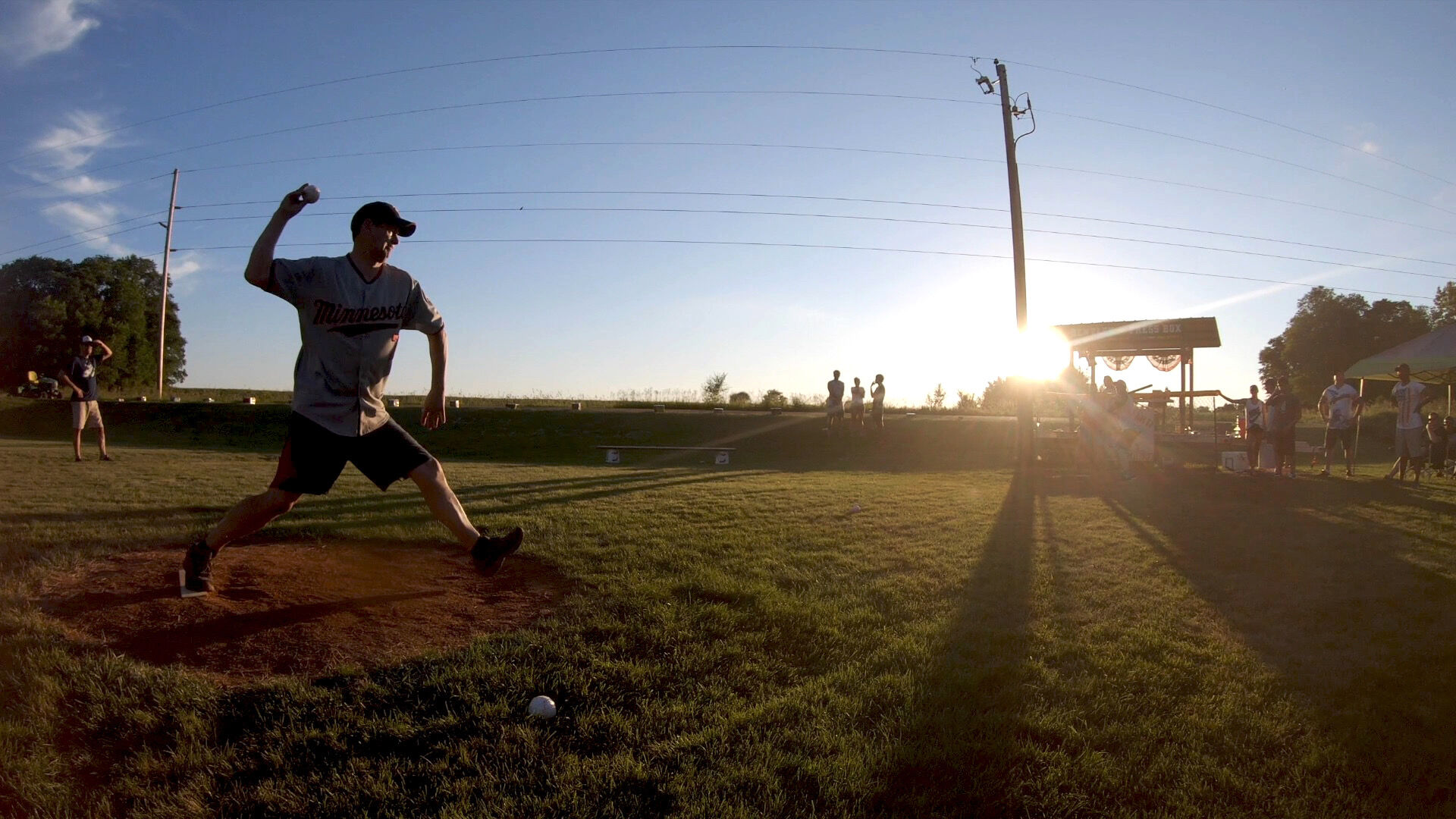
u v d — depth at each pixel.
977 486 12.36
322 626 4.06
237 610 4.18
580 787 2.76
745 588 5.02
